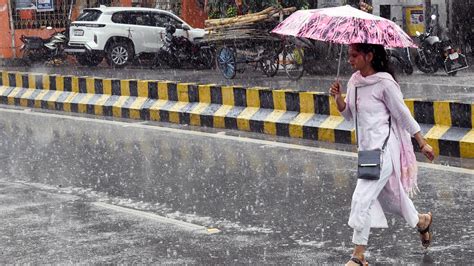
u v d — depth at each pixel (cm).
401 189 662
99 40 2638
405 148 662
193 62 2572
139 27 2677
